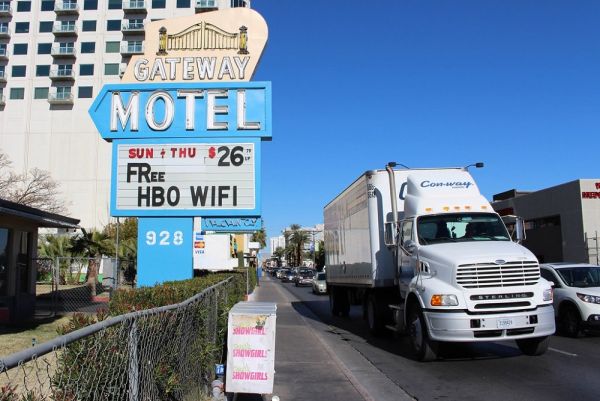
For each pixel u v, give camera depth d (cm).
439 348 1109
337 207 1816
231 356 643
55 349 254
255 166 1211
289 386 816
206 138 1219
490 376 887
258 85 1232
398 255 1220
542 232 3628
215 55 1258
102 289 2723
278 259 15975
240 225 1216
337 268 1830
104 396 332
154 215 1203
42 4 7350
